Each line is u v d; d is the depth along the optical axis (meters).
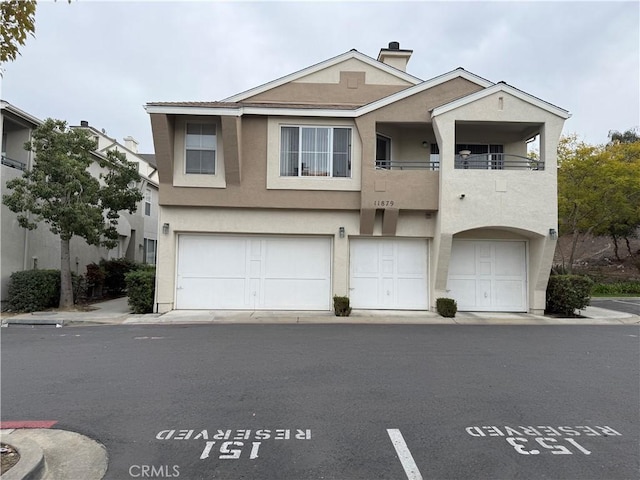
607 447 4.55
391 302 14.97
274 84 16.91
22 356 8.44
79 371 7.34
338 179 14.59
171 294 14.45
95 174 20.23
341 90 16.92
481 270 15.23
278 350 8.96
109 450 4.46
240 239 14.89
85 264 19.70
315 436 4.78
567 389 6.47
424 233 14.77
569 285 14.46
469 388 6.47
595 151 22.58
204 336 10.55
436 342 9.93
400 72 16.92
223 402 5.83
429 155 15.74
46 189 13.53
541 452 4.43
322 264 14.96
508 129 15.41
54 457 4.32
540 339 10.45
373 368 7.56
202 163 14.50
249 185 14.45
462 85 14.70
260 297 14.83
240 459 4.26
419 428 5.00
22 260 15.46
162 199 14.28
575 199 21.50
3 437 4.68
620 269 29.36
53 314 13.85
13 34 4.57
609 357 8.58
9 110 14.56
